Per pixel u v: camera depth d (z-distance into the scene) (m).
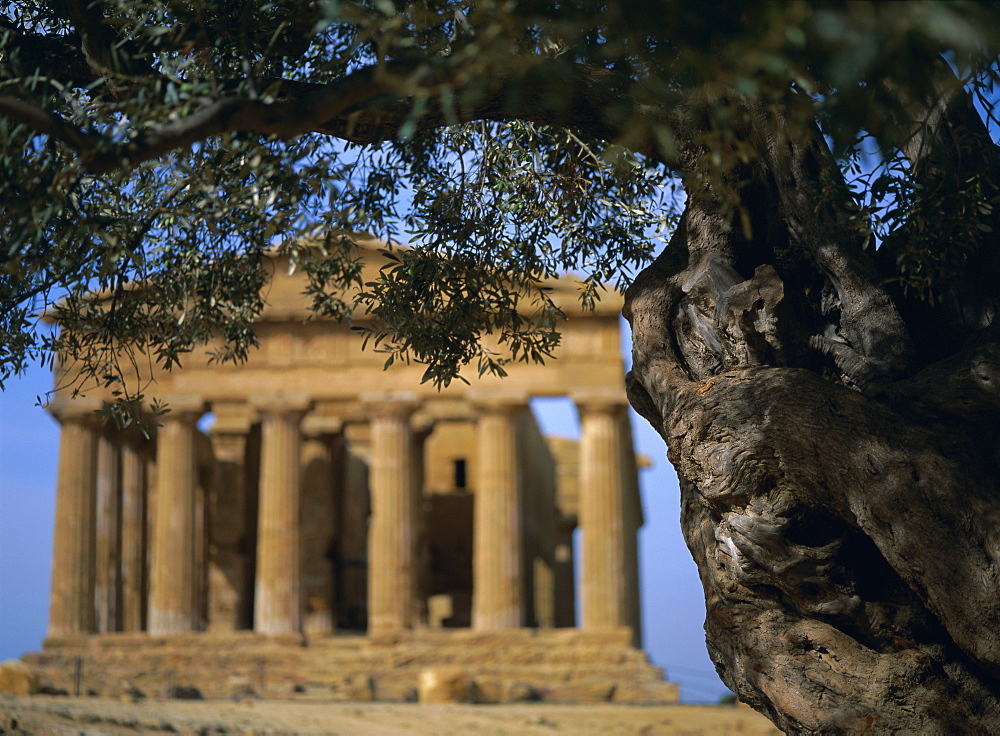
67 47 8.95
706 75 5.64
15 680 28.22
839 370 8.45
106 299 11.03
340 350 52.22
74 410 51.62
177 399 52.19
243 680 45.50
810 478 7.78
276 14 8.61
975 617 7.15
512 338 11.31
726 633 8.47
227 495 54.84
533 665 47.94
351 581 61.03
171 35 8.22
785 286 8.70
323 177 8.27
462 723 30.09
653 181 10.98
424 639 49.22
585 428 50.09
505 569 49.31
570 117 8.55
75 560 50.62
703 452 8.18
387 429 51.25
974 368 7.62
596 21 5.71
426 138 10.88
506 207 11.09
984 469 7.43
